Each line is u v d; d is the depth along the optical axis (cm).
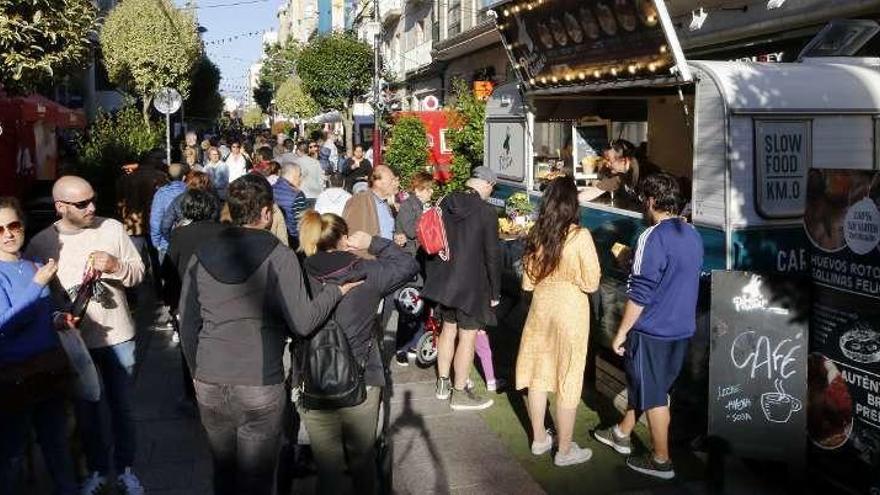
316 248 404
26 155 1309
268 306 357
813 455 442
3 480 384
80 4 762
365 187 870
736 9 990
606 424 564
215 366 354
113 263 419
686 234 455
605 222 638
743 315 450
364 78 2977
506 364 699
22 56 710
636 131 945
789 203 506
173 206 729
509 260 755
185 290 369
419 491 466
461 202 574
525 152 852
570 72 686
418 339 699
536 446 512
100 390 432
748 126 495
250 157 1892
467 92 1216
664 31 523
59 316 400
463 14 2350
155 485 473
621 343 467
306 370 383
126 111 1516
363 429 400
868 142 527
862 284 402
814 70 524
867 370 404
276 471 402
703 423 521
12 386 369
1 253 380
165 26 2611
